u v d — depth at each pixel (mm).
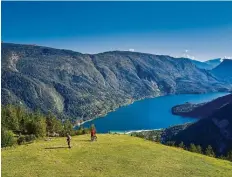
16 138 102438
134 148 60625
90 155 53406
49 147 59000
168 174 46750
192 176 47312
